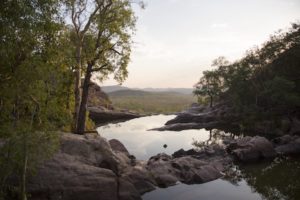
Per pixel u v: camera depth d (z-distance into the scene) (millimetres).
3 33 14609
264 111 74062
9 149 15758
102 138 24328
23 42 15859
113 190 20891
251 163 34469
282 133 57875
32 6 15250
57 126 18844
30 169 17844
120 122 90938
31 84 16219
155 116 120188
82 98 31922
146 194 23469
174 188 25000
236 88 86188
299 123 57875
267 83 72688
